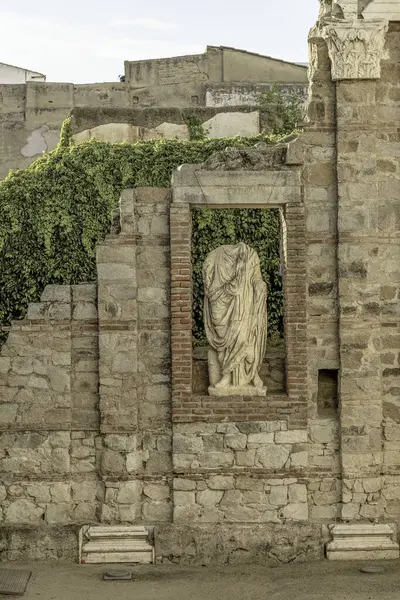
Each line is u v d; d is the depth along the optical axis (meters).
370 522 27.19
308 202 27.30
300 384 27.09
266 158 27.25
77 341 27.34
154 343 27.31
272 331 41.69
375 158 27.19
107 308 27.09
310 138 27.31
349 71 27.00
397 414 27.34
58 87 67.19
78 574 26.03
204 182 27.03
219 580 25.62
